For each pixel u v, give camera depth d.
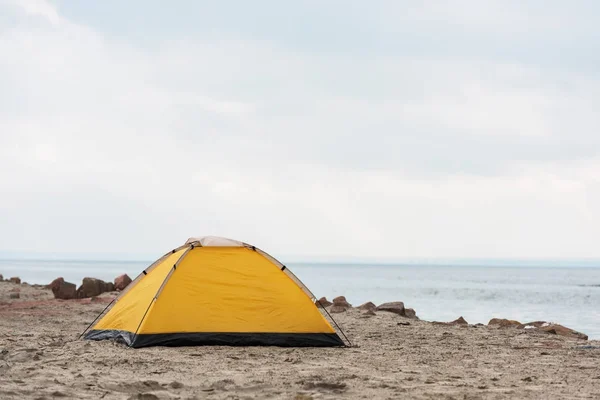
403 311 20.92
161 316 11.29
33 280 73.50
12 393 6.90
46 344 11.20
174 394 7.20
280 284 11.96
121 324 11.80
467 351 11.69
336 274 177.00
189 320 11.38
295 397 7.04
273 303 11.80
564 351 11.82
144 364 9.26
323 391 7.48
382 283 91.81
